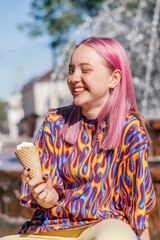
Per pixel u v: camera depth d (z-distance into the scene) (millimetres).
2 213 4176
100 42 1623
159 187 3281
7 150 8164
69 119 1655
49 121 1715
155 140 4355
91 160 1566
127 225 1443
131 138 1540
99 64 1596
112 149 1560
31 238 1540
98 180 1547
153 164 3896
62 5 14914
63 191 1586
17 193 3992
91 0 14742
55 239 1520
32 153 1463
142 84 7297
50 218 1577
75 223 1511
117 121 1563
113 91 1618
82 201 1532
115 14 7820
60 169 1607
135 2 7867
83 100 1601
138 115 1627
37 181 1441
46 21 15078
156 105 7066
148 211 1563
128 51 7488
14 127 49750
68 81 1649
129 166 1527
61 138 1648
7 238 1570
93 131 1602
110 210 1547
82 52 1612
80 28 7871
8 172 4035
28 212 3922
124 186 1537
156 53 7316
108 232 1341
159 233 3248
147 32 7512
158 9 7309
